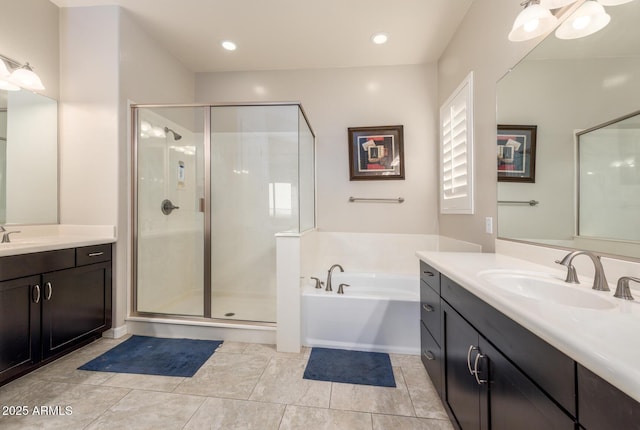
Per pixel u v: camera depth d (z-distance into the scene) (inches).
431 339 62.7
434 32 98.4
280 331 81.3
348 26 96.1
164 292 107.8
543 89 53.0
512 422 31.5
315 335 83.7
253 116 114.0
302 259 86.7
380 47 108.0
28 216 83.7
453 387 49.7
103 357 76.2
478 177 79.4
